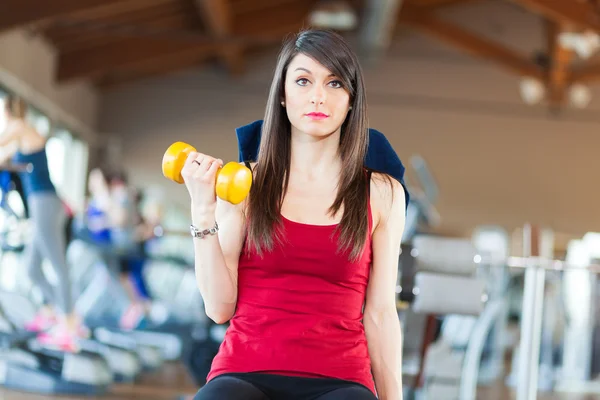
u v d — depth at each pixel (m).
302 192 1.85
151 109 16.80
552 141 17.00
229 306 1.84
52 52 13.42
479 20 17.19
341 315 1.78
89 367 5.31
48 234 5.36
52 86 13.46
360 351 1.79
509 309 4.26
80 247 6.07
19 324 5.46
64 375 5.32
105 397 5.26
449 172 16.98
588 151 16.95
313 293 1.77
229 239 1.82
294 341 1.75
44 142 5.35
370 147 2.06
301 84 1.85
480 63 17.14
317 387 1.73
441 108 17.08
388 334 1.88
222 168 1.71
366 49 16.30
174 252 6.52
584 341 5.33
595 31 12.27
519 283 4.21
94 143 16.30
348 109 1.89
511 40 17.14
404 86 17.11
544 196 16.92
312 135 1.85
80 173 15.44
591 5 12.25
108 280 6.11
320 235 1.77
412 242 3.52
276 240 1.78
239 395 1.68
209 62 16.94
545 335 5.36
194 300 6.30
